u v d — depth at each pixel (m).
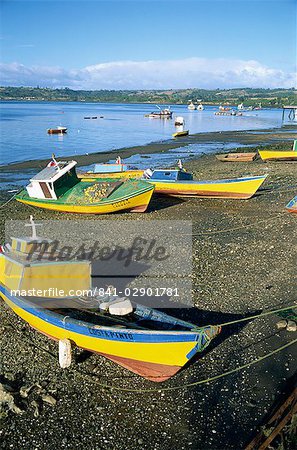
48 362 11.71
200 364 11.54
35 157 50.78
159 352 10.69
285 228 21.61
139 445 9.12
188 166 42.88
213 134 80.44
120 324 11.93
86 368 11.52
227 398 10.34
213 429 9.48
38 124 103.88
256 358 11.66
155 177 29.06
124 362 11.27
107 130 92.31
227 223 23.03
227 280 16.08
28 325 13.44
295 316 13.55
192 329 10.95
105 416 9.87
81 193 25.67
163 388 10.76
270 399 10.25
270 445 8.89
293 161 43.47
